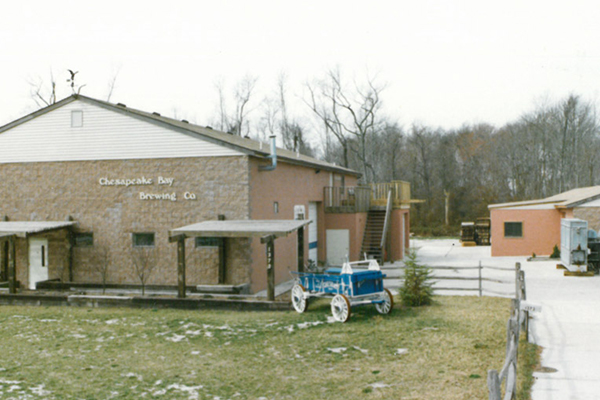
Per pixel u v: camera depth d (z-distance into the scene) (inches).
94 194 821.2
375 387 346.0
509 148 2541.8
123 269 807.7
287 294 735.1
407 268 620.1
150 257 794.2
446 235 2128.4
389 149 2583.7
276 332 506.6
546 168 2369.6
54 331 534.9
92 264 821.2
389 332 484.4
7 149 858.1
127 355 442.9
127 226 807.1
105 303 665.6
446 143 2704.2
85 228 824.3
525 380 341.7
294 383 362.6
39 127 844.6
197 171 776.3
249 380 372.8
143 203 800.3
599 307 585.6
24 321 587.2
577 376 350.0
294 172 940.0
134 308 654.5
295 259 920.9
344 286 546.3
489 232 1615.4
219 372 392.8
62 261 832.3
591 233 904.3
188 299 642.8
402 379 358.0
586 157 2220.7
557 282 789.2
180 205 783.7
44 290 776.9
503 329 479.5
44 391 357.7
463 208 2416.3
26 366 415.5
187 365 411.8
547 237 1173.7
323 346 449.4
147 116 800.3
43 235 840.9
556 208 1164.5
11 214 856.3
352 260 1079.0
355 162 2443.4
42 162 843.4
